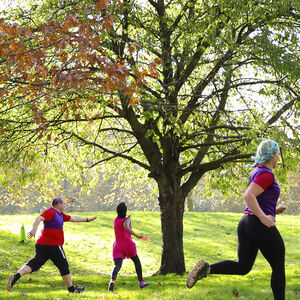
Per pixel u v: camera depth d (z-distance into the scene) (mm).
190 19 15242
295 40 13016
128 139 20766
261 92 14703
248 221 5688
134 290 11633
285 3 13305
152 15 15695
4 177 18219
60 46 8523
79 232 30859
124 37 14320
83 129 19828
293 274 15797
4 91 9938
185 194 17500
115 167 21125
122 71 8219
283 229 34062
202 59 14320
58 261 10117
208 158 18172
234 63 13172
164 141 17125
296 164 14195
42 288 12750
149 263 23172
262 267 21594
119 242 11953
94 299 9203
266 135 13641
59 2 13914
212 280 14359
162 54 14766
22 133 16672
